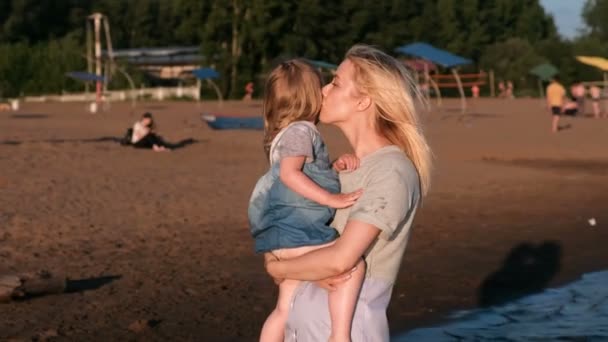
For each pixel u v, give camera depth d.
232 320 8.43
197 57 89.38
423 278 10.36
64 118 42.84
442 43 82.31
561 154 25.00
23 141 26.88
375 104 4.15
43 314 8.46
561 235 13.03
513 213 14.82
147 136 25.14
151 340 7.79
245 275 10.21
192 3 76.06
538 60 77.50
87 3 106.44
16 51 77.75
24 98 74.69
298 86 4.36
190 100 73.44
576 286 10.07
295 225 4.19
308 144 4.25
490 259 11.43
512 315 8.80
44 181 17.48
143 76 80.31
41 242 11.78
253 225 4.37
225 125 34.09
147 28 110.00
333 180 4.25
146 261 10.84
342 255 3.91
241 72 76.06
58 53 78.19
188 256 11.16
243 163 21.84
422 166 4.16
